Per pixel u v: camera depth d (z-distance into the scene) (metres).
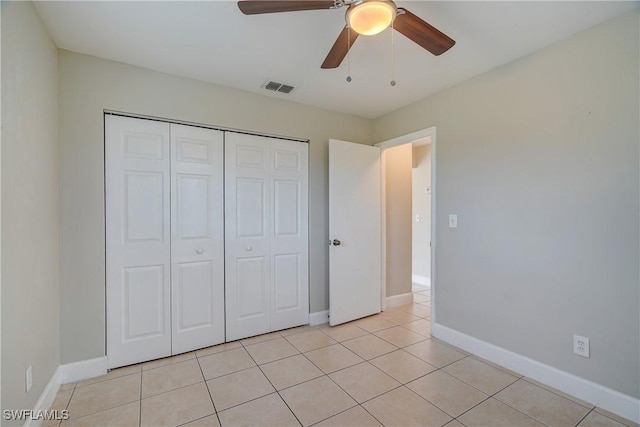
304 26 1.81
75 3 1.58
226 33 1.88
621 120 1.70
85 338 2.09
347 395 1.89
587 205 1.83
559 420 1.66
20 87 1.45
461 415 1.70
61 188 2.01
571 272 1.90
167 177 2.40
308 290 3.12
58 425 1.62
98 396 1.88
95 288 2.12
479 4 1.61
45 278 1.76
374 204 3.42
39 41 1.69
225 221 2.66
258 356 2.41
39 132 1.68
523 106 2.14
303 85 2.63
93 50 2.05
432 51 1.65
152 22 1.76
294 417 1.68
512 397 1.87
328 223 3.23
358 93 2.81
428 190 4.88
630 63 1.67
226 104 2.63
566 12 1.67
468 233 2.51
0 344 1.25
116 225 2.21
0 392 1.25
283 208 2.97
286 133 2.95
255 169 2.82
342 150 3.16
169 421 1.65
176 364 2.29
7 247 1.31
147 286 2.32
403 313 3.49
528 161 2.12
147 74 2.31
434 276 2.80
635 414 1.64
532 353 2.09
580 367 1.86
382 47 2.04
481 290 2.42
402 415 1.70
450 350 2.53
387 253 3.70
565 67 1.93
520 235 2.16
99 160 2.14
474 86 2.47
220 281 2.64
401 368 2.22
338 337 2.80
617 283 1.72
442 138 2.73
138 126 2.30
